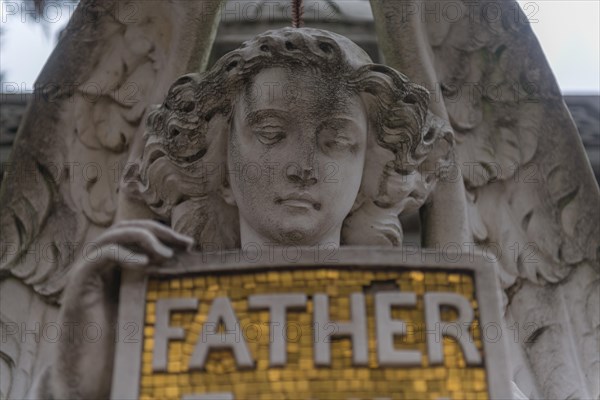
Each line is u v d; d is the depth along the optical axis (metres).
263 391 3.92
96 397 4.07
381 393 3.92
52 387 4.10
